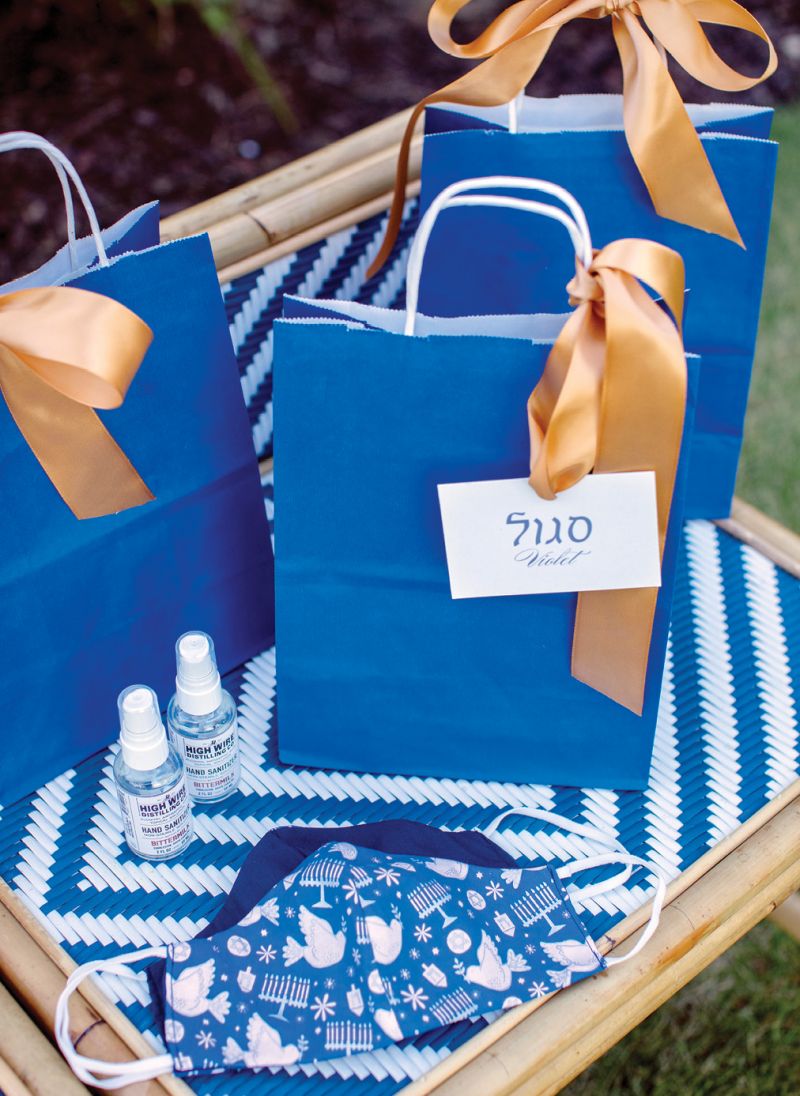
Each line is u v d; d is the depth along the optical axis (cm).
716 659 94
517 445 72
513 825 83
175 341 78
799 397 198
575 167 87
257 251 99
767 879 81
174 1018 69
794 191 226
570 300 70
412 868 76
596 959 73
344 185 102
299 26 224
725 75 84
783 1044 125
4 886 78
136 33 213
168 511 83
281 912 73
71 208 76
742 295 93
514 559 74
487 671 80
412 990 71
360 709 83
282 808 84
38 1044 69
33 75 206
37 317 67
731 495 104
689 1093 121
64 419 71
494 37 84
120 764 75
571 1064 73
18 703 81
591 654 78
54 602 79
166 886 79
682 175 83
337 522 75
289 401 72
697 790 85
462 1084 68
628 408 69
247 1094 68
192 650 76
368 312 73
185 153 200
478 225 91
